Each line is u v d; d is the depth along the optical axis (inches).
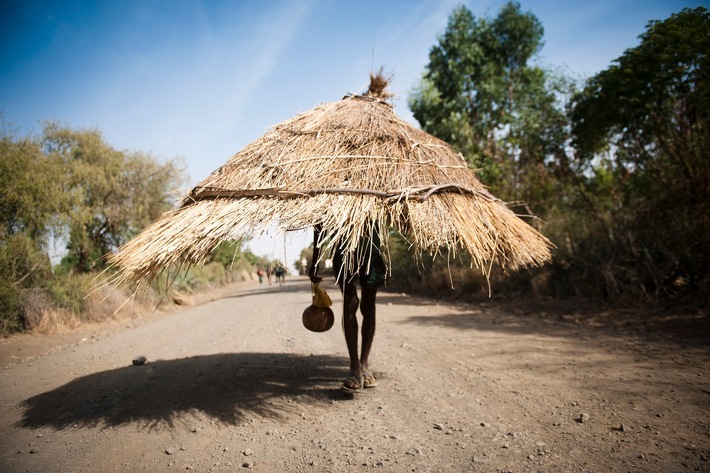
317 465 104.4
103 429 132.0
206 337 305.0
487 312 370.3
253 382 171.2
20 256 414.6
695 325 236.1
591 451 103.7
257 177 145.7
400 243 549.6
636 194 363.9
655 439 107.7
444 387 158.6
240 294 940.6
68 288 447.2
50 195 470.6
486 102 673.6
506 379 164.9
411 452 108.3
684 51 313.1
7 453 118.3
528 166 497.0
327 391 158.2
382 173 147.2
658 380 153.0
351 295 148.1
